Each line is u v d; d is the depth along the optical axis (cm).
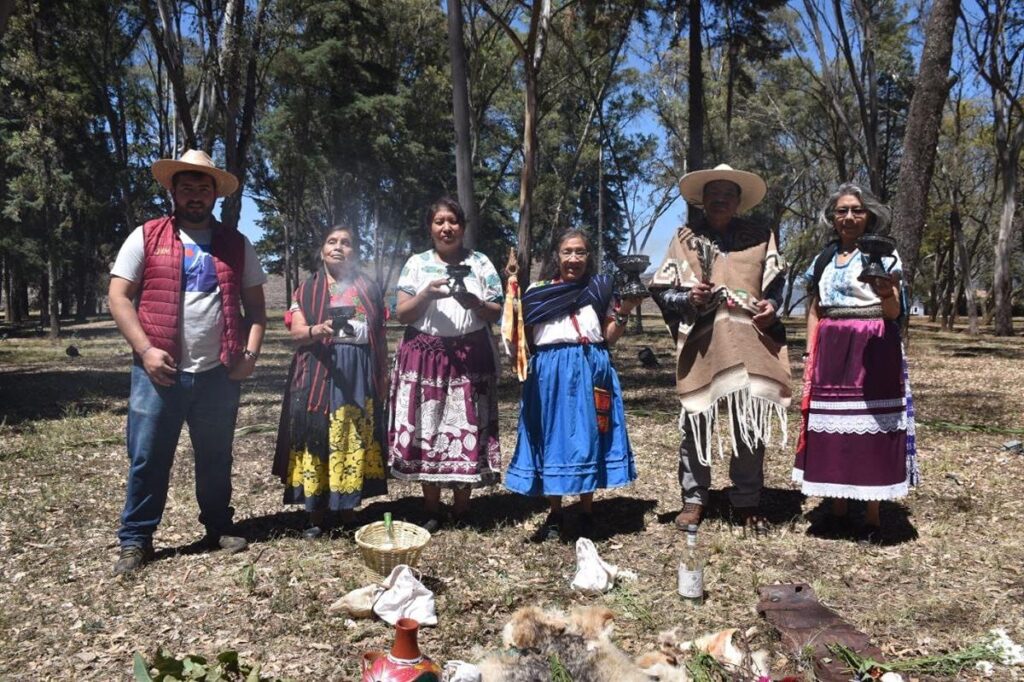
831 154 3734
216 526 492
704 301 479
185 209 458
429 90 3031
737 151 3534
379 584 400
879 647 360
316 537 507
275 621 389
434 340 514
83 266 3953
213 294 462
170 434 461
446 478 515
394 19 2841
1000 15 2767
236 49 1681
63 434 881
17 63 2359
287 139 2842
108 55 2903
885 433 491
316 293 511
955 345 2617
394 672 280
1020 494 609
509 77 3150
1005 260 3259
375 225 3606
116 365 1750
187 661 313
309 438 502
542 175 3662
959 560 468
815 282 515
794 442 816
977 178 3972
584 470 495
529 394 511
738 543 499
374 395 520
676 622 389
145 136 3616
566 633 347
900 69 2920
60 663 350
